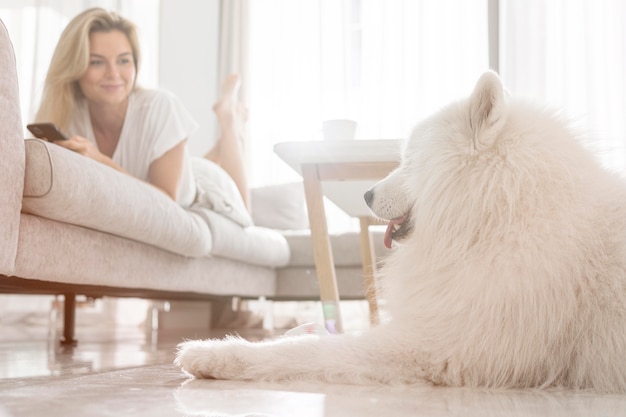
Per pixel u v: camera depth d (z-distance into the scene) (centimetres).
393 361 130
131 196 238
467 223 135
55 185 195
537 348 125
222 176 368
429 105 553
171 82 613
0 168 178
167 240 269
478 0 552
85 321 558
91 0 612
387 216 159
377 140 216
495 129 134
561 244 126
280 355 133
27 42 602
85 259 224
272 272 424
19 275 194
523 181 131
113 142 317
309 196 234
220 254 334
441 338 130
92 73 302
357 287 407
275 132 588
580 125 148
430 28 558
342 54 577
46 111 304
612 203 133
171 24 615
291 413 93
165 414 93
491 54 547
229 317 472
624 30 520
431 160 145
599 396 116
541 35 538
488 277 128
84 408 99
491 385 127
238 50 601
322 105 580
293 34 595
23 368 178
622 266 125
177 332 432
